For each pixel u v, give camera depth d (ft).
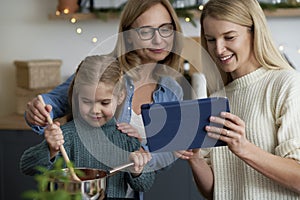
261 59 4.76
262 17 4.70
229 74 5.12
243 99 4.87
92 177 3.85
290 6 9.70
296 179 4.32
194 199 8.86
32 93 10.14
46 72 10.12
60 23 10.78
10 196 9.80
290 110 4.47
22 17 10.85
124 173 4.87
